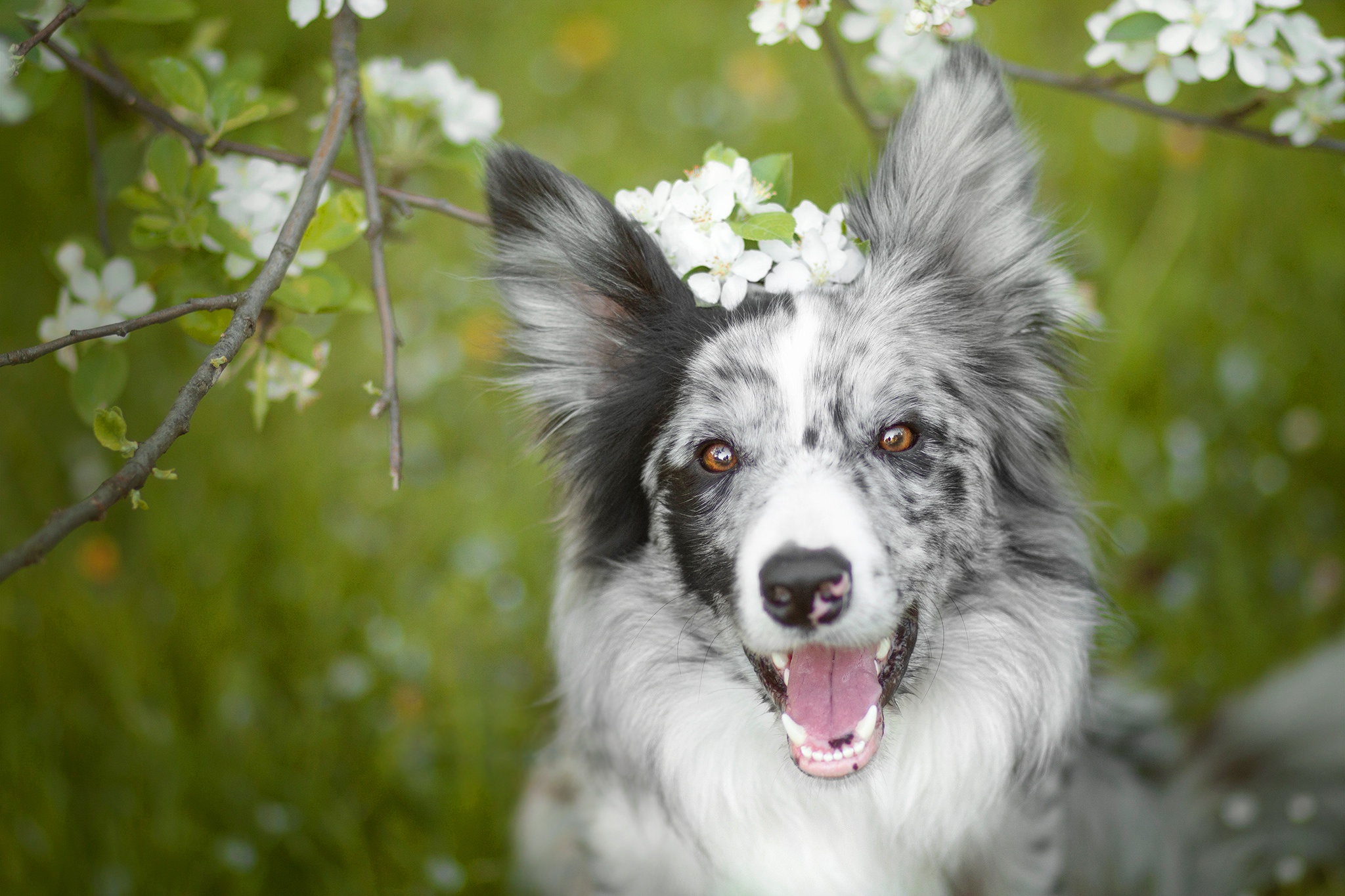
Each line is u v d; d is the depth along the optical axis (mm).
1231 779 3645
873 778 2906
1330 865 3543
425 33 6750
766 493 2518
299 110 5789
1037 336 2885
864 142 5625
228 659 3951
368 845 3500
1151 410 4625
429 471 4770
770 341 2658
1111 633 3227
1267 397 4582
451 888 3336
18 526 4422
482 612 4148
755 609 2408
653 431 2824
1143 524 4211
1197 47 2510
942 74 2828
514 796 3697
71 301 2572
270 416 4859
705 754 2967
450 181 5578
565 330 2916
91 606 4051
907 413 2645
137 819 3484
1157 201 5422
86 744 3734
